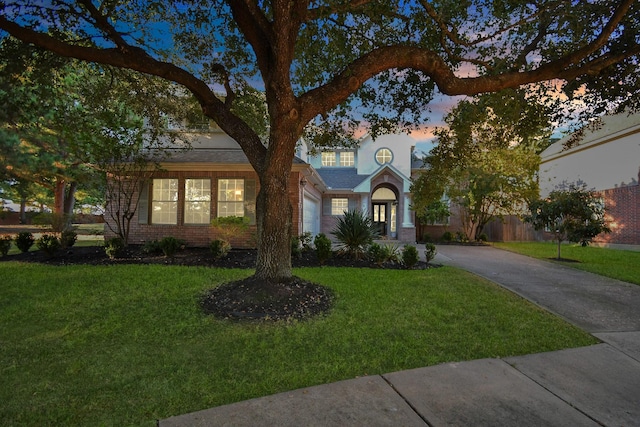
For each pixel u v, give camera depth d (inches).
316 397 122.4
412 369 145.7
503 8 232.8
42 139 594.2
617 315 223.6
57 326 187.6
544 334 187.6
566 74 232.4
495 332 188.5
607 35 217.6
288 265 243.1
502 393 127.2
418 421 109.0
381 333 183.3
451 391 127.8
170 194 484.1
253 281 237.5
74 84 397.7
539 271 370.6
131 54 227.6
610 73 247.0
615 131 621.3
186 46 319.3
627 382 138.3
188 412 113.5
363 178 790.5
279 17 205.9
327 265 368.8
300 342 170.6
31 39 206.4
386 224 816.3
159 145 455.5
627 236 600.4
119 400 120.3
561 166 780.0
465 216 732.0
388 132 337.1
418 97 312.3
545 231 754.8
